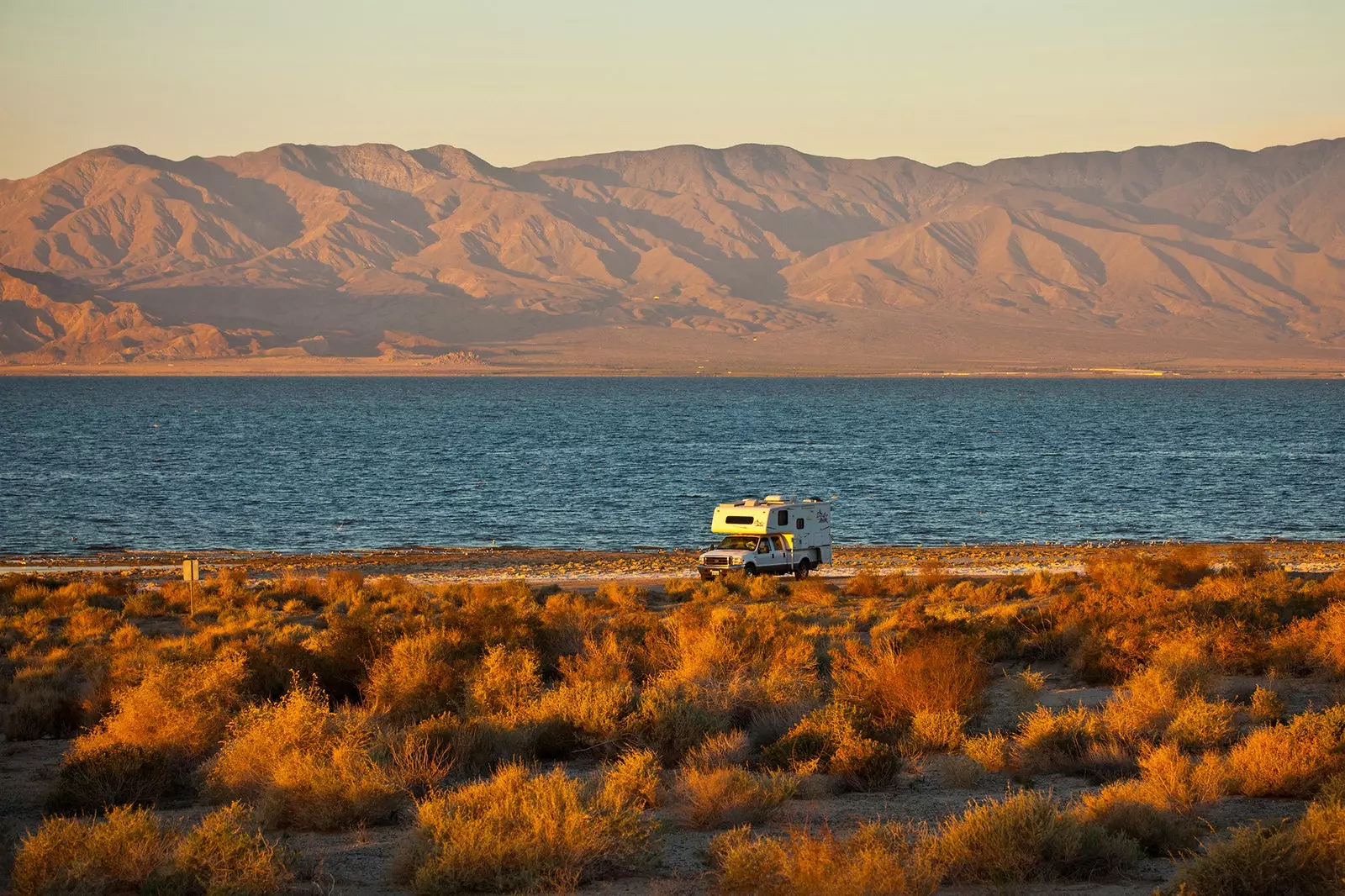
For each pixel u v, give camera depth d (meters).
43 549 131.00
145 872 22.66
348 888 22.70
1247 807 27.39
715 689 39.78
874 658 44.56
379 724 36.09
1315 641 49.00
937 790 30.34
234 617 69.75
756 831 26.06
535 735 34.72
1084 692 45.66
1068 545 129.00
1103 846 22.91
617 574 102.19
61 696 43.31
